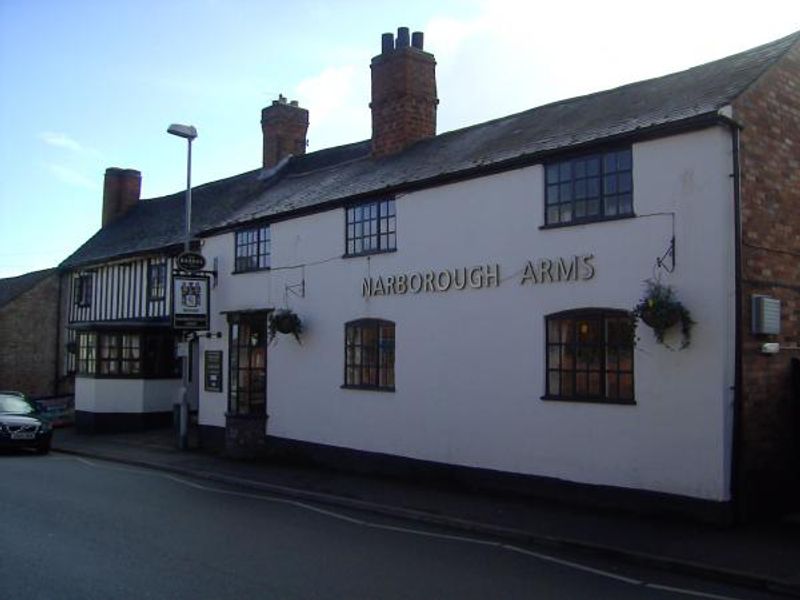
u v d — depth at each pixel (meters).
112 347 22.45
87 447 18.94
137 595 6.47
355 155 19.03
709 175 9.39
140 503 11.14
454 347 12.38
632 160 10.16
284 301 16.14
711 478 9.19
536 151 11.16
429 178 12.80
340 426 14.58
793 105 10.66
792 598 6.81
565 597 6.68
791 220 10.38
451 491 11.93
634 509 9.88
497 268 11.77
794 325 10.27
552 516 9.88
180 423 17.95
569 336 10.82
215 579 7.01
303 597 6.50
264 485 12.89
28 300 28.53
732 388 9.19
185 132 17.42
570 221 10.82
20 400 19.62
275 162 22.69
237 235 17.80
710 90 10.26
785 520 9.37
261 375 16.92
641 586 7.10
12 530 9.03
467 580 7.16
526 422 11.23
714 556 7.83
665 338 9.63
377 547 8.51
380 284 13.80
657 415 9.70
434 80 16.88
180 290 17.06
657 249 9.81
